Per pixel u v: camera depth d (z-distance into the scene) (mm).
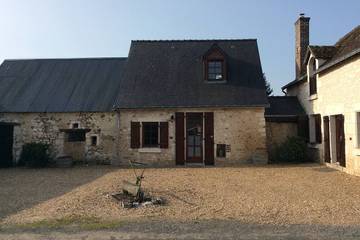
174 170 14031
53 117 16531
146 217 7160
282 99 18266
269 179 11477
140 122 16031
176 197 8914
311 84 16078
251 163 15594
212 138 15781
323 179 11289
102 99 16859
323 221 6812
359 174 11570
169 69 17422
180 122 15891
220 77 16875
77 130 16422
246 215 7273
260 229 6332
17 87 17984
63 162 15672
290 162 15914
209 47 18547
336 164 13523
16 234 6164
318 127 15273
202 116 15891
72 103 16750
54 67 19297
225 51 18328
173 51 18438
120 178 11992
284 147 16156
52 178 12266
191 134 15984
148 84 16719
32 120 16594
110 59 19625
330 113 13852
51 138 16484
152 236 5984
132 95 16219
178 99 15930
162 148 15883
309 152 16469
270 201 8445
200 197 8906
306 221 6820
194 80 16828
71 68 19156
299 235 5973
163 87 16547
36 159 15500
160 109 15914
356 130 11734
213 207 7934
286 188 9969
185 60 17875
